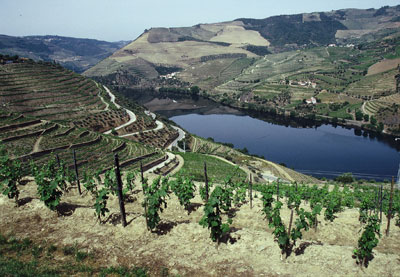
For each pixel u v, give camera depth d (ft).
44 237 73.51
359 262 65.36
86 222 80.33
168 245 70.90
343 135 609.83
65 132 348.79
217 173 264.52
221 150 480.23
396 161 456.04
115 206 100.68
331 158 478.59
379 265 64.64
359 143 554.87
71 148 305.32
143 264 64.54
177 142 524.11
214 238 69.56
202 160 344.90
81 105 584.81
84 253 66.95
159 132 557.33
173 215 94.02
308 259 66.54
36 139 308.81
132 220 80.23
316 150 522.06
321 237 85.15
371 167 433.89
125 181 128.26
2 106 457.68
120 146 340.59
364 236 63.82
